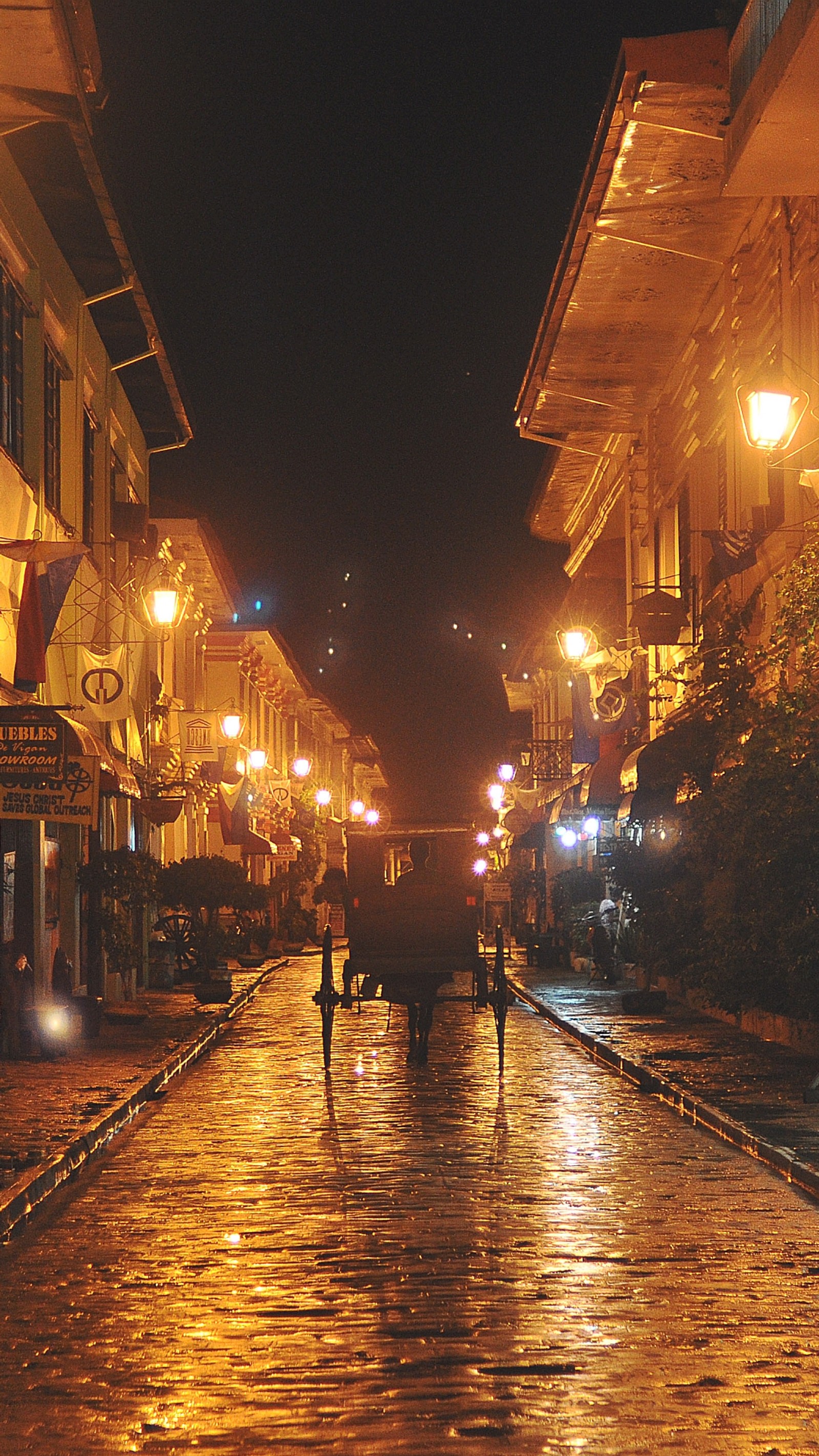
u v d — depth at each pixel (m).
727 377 24.67
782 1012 20.86
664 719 28.97
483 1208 10.42
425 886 18.89
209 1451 5.82
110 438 28.05
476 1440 5.91
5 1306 7.97
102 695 21.91
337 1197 10.84
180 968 36.84
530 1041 23.09
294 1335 7.36
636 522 33.75
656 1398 6.40
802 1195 10.84
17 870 21.38
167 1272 8.66
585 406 32.56
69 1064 18.55
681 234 23.81
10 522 19.58
